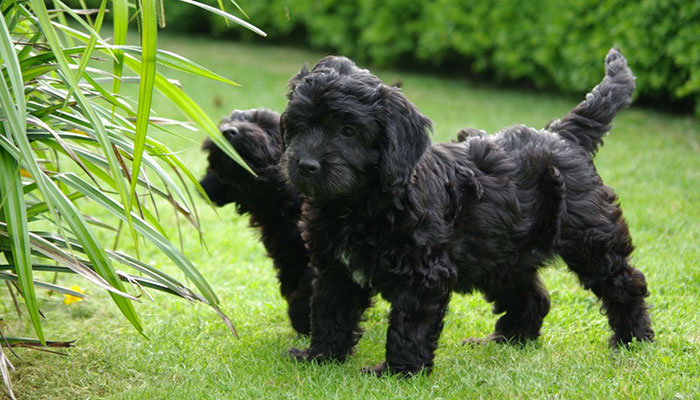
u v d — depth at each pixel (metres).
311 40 13.18
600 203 3.52
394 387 3.04
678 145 7.96
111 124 2.81
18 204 2.40
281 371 3.29
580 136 3.71
